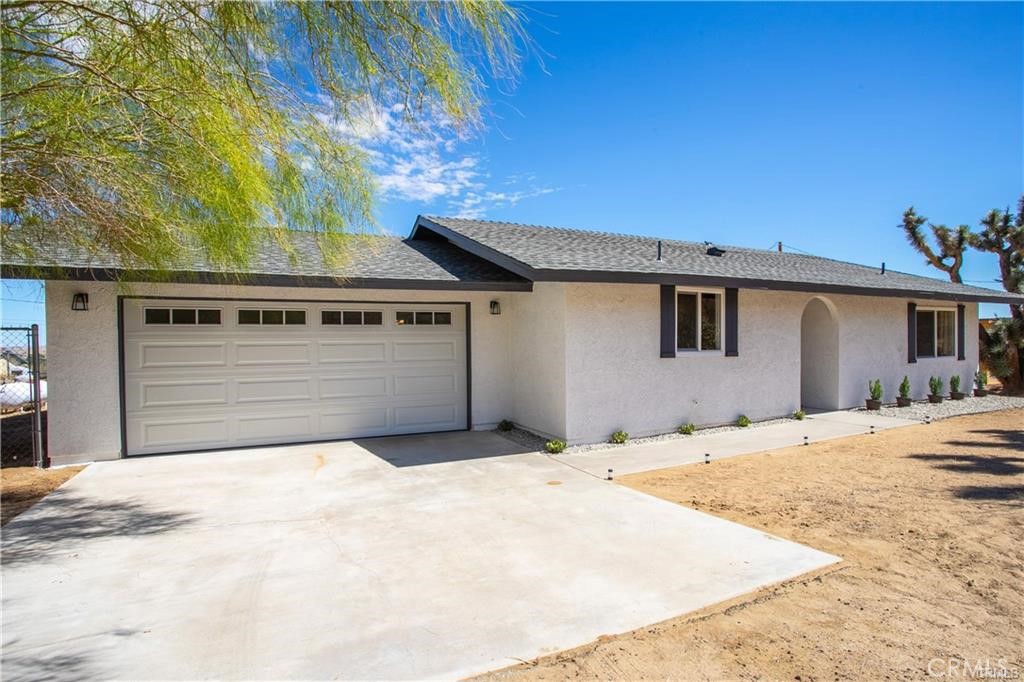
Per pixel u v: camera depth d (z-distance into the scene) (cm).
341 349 973
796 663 308
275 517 569
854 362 1326
